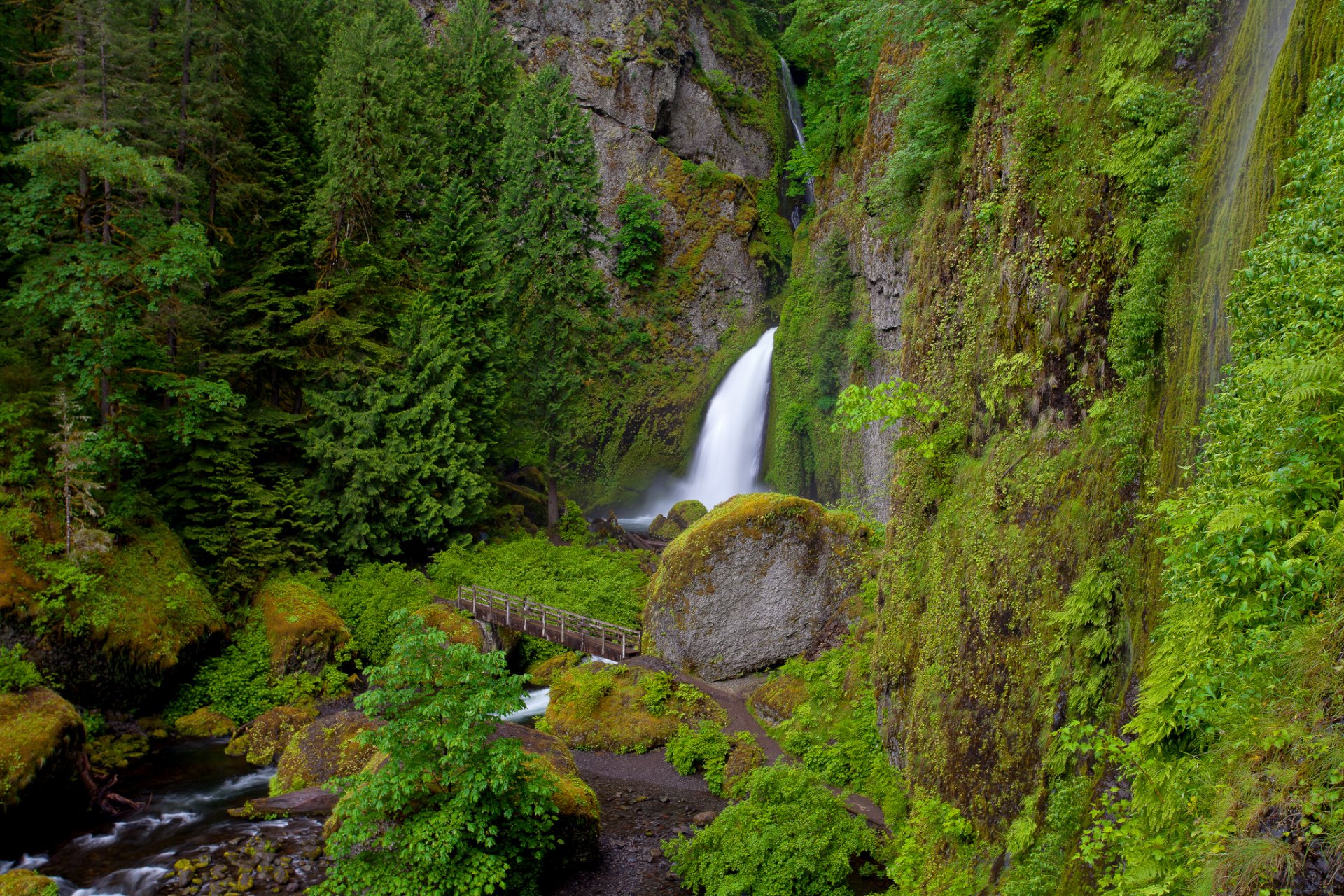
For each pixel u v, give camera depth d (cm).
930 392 1230
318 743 1419
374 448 2205
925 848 951
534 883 1054
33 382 1719
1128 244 828
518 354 2800
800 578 1734
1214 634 489
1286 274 495
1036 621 848
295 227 2341
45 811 1220
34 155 1491
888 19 1388
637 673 1678
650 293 4397
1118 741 580
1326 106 526
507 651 2081
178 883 1074
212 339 2098
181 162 2083
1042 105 1009
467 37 3338
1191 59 819
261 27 2359
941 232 1263
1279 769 407
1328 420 434
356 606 2044
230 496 1970
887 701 1260
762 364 3903
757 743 1474
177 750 1563
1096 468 818
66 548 1552
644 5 4597
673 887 1091
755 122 4950
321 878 1096
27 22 2020
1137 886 472
